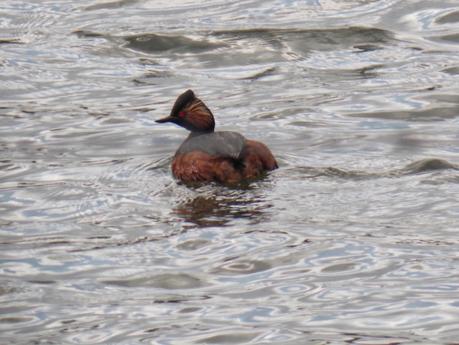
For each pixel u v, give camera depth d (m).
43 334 11.17
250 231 13.40
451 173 15.14
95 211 14.37
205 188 14.71
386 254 12.68
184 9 23.33
